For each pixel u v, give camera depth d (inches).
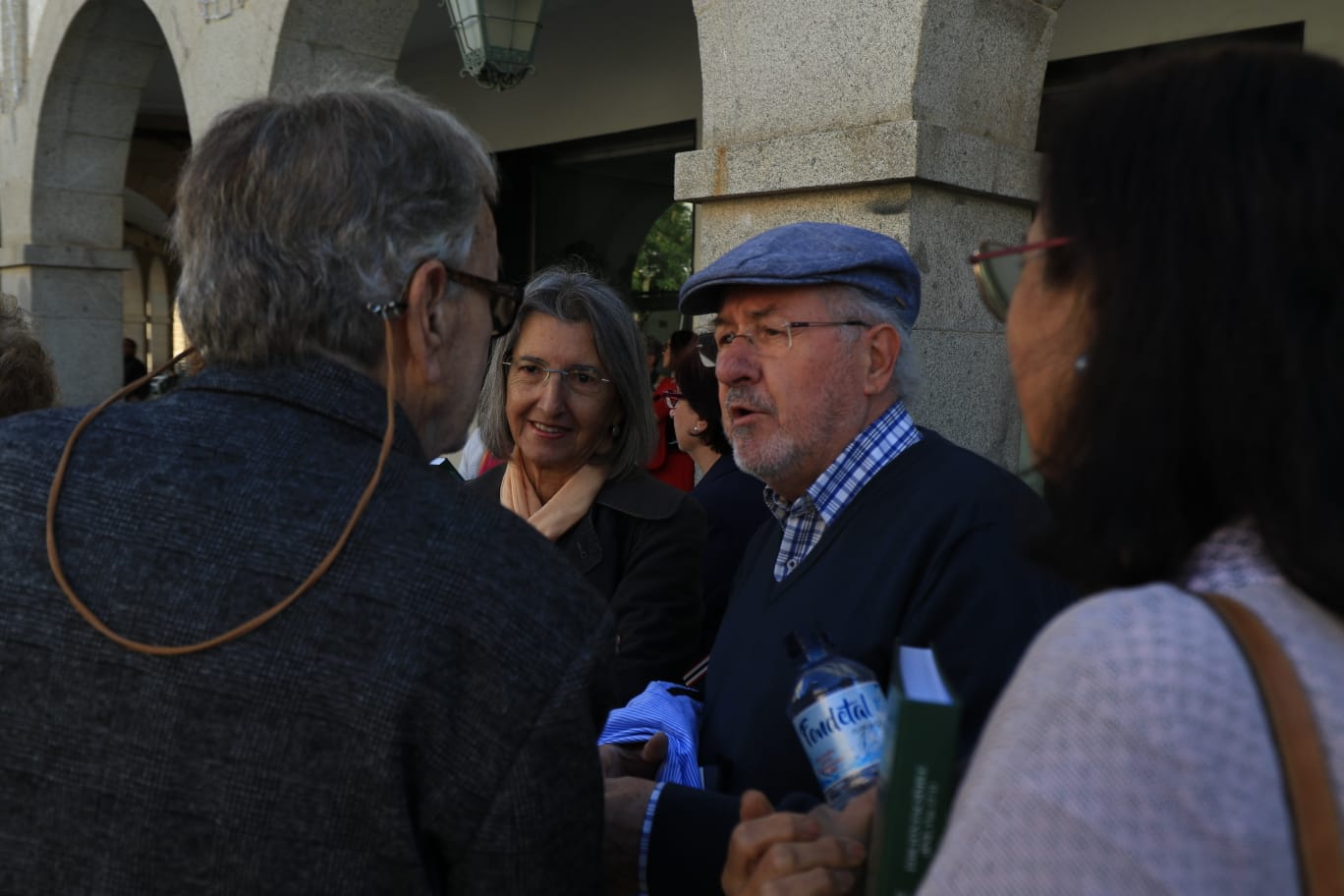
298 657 34.8
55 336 304.7
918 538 53.8
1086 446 27.1
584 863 38.0
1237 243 24.4
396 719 34.4
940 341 119.0
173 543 36.4
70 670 35.4
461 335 44.7
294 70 201.8
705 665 77.9
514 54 138.5
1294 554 23.9
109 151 305.1
